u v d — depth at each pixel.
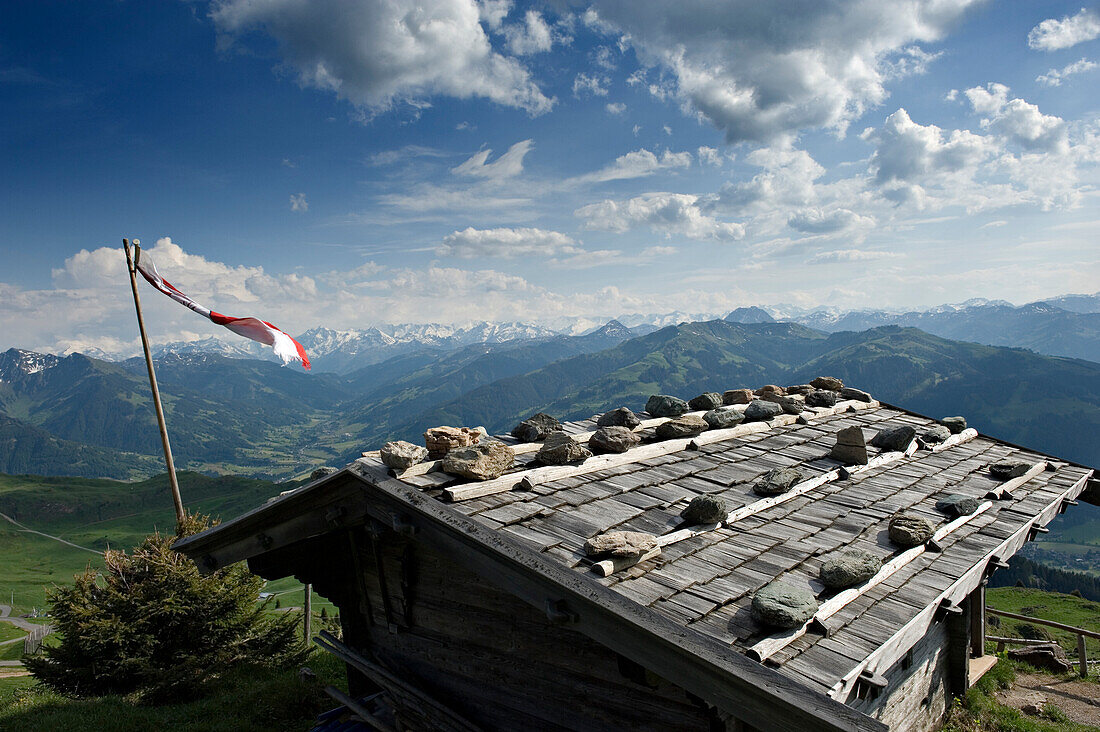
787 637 4.88
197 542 8.98
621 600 4.96
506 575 5.78
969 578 6.89
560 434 8.40
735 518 7.13
